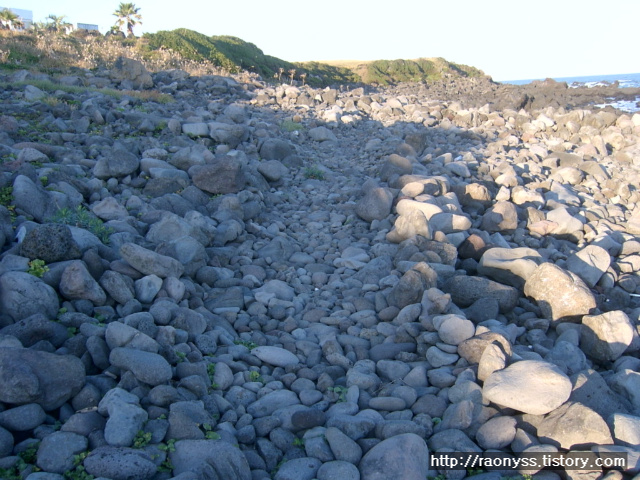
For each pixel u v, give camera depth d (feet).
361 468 11.77
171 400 12.73
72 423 11.41
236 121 48.29
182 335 15.78
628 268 26.48
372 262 24.03
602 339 17.43
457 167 39.65
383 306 20.39
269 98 66.69
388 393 14.82
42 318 13.62
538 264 22.67
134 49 87.15
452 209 28.96
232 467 11.00
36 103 39.42
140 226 24.14
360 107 68.74
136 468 10.51
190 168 32.35
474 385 14.07
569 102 101.30
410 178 34.09
